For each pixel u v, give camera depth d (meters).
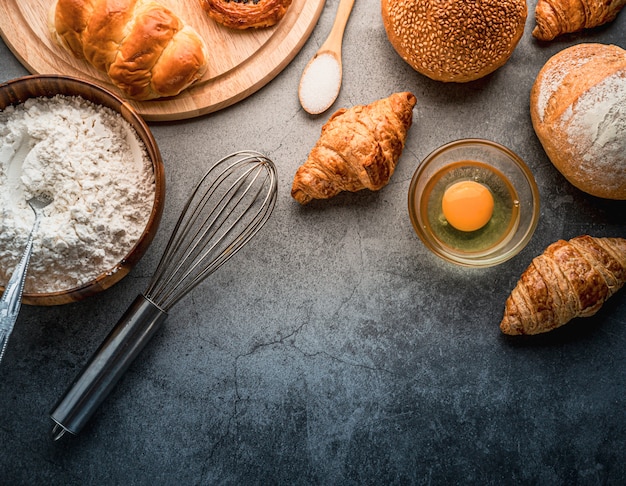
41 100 0.65
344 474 0.69
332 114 0.71
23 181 0.63
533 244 0.70
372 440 0.69
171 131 0.71
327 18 0.71
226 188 0.71
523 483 0.69
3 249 0.64
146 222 0.66
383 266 0.70
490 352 0.70
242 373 0.70
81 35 0.66
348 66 0.71
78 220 0.63
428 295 0.70
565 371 0.69
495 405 0.69
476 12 0.64
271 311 0.70
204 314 0.70
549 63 0.67
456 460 0.69
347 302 0.70
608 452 0.68
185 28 0.68
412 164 0.71
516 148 0.71
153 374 0.69
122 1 0.65
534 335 0.69
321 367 0.70
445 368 0.70
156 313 0.65
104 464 0.69
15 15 0.69
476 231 0.69
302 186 0.67
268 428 0.69
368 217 0.70
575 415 0.69
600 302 0.66
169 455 0.69
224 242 0.70
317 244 0.70
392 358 0.70
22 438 0.69
